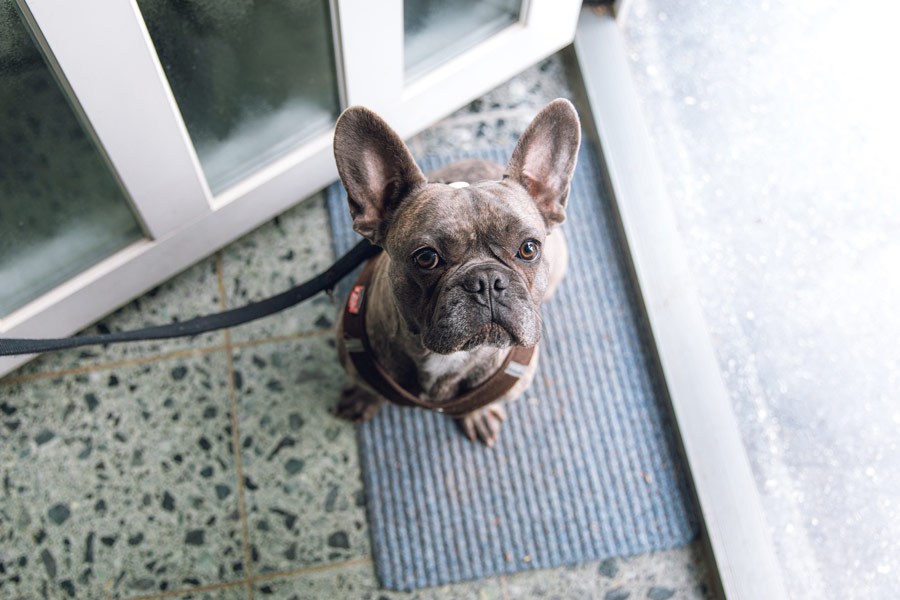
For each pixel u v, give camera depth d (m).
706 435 1.02
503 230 0.67
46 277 0.94
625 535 1.00
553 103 0.67
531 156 0.71
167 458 1.00
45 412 1.01
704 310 1.09
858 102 1.18
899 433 1.05
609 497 1.01
